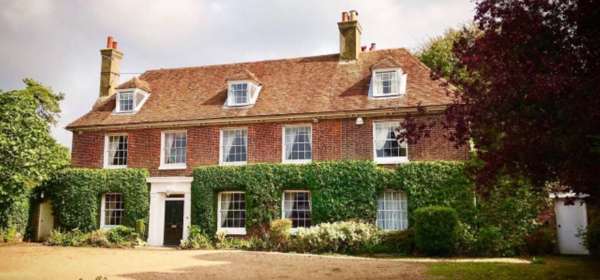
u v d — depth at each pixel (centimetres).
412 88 1989
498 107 752
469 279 1070
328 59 2319
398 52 2241
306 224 1972
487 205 1709
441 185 1780
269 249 1853
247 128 2108
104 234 2048
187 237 2052
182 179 2120
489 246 1666
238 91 2191
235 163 2103
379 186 1861
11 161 2072
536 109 730
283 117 2039
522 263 1392
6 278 1119
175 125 2184
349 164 1905
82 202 2206
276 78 2303
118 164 2270
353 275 1151
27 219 2300
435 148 1848
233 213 2083
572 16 717
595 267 1260
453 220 1645
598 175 709
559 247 1762
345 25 2273
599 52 711
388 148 1922
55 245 2050
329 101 2045
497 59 764
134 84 2350
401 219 1859
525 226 1684
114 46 2559
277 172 1986
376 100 1972
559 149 720
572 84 657
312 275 1155
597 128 664
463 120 817
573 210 1761
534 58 738
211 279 1098
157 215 2142
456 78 904
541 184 824
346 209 1880
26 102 2198
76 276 1149
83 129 2314
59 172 2261
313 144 2000
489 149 846
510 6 755
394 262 1430
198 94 2339
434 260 1512
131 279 1102
